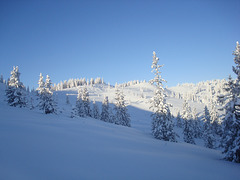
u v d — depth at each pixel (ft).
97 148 34.81
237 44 50.01
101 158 28.45
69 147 32.09
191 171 27.20
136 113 378.53
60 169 21.84
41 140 33.40
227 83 50.88
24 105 126.00
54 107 113.50
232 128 48.34
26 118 64.49
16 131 36.91
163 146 53.72
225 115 50.70
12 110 86.89
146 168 26.07
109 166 25.18
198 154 49.96
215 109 160.56
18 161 22.08
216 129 155.33
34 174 19.48
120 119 151.53
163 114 82.28
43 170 20.85
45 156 25.44
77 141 38.24
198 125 205.46
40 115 90.22
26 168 20.61
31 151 26.43
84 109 184.85
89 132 53.88
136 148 42.04
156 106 85.92
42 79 113.60
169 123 80.79
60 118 91.61
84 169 22.89
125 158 30.25
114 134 61.26
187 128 149.07
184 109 154.81
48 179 18.83
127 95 634.43
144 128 213.46
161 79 87.30
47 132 41.96
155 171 25.14
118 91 158.10
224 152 49.83
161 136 79.30
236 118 47.80
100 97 554.87
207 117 155.53
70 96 540.52
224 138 50.83
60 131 46.62
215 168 31.63
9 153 23.98
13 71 122.83
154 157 33.91
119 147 39.60
